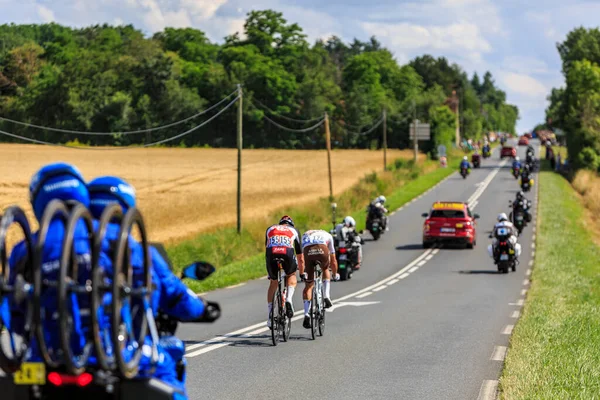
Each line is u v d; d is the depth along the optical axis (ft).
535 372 47.19
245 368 49.26
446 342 60.95
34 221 142.31
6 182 255.29
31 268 18.71
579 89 463.42
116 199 20.40
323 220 208.85
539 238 188.55
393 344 59.72
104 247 18.95
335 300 93.40
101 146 561.84
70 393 18.71
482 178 381.19
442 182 360.28
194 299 21.30
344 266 118.83
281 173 367.04
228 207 209.67
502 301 92.58
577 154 444.55
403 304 88.99
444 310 83.05
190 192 257.14
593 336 62.13
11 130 570.05
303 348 57.41
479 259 154.40
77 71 585.63
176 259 125.80
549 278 120.06
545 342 59.47
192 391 42.16
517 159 379.55
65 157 421.18
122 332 18.38
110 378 18.66
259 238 156.97
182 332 64.75
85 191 19.92
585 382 44.55
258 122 652.89
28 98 577.02
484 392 42.55
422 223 224.74
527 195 299.38
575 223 225.97
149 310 19.48
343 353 55.42
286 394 41.88
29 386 18.66
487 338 63.21
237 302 87.45
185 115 609.01
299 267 59.47
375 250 171.01
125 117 575.38
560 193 307.78
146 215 185.16
